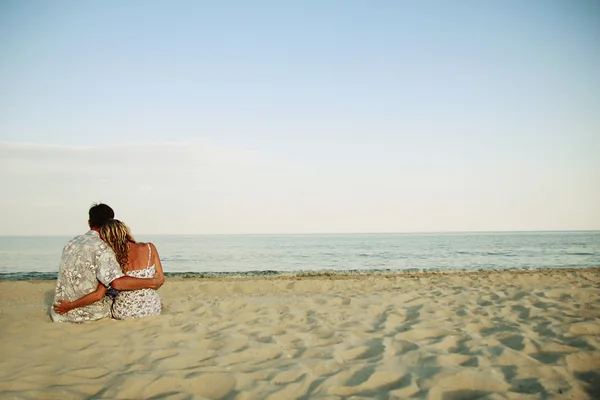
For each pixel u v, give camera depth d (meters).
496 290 7.27
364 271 15.66
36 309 5.31
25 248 32.38
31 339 3.77
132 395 2.73
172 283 9.02
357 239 59.91
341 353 3.58
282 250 33.38
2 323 4.21
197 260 24.19
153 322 4.43
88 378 2.98
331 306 5.83
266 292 8.09
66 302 4.23
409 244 41.97
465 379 2.96
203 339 3.93
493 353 3.50
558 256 24.80
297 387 2.84
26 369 3.08
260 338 4.09
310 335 4.16
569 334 4.11
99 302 4.47
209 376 2.99
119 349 3.58
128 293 4.59
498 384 2.89
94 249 4.27
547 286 7.93
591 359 3.40
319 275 13.79
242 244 44.09
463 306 5.66
